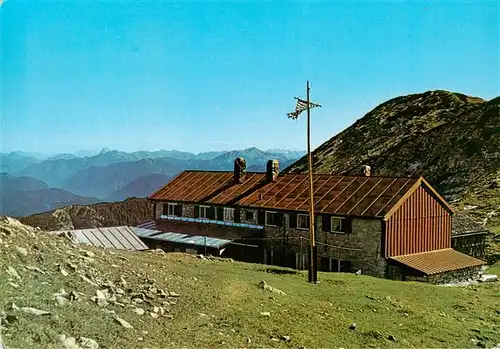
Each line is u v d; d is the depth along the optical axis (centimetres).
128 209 9525
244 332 1692
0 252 1686
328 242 4406
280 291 2394
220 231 5244
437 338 2008
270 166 5562
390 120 17325
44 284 1546
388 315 2248
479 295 3039
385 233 4062
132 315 1580
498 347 2002
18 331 1186
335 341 1781
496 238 6525
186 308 1827
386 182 4581
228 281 2402
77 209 9131
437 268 3991
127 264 2264
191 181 6303
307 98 3034
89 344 1252
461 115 14650
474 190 10275
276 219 4875
